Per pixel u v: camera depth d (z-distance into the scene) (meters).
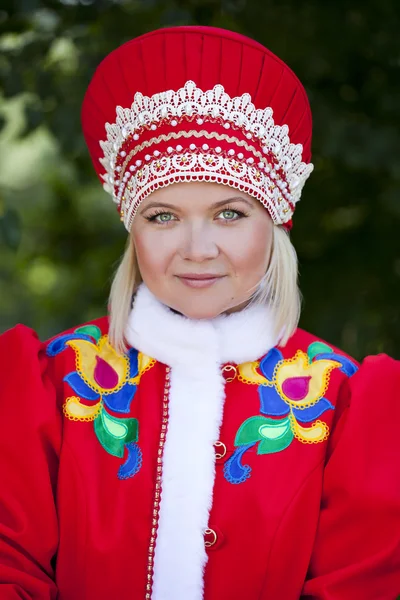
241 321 3.01
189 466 2.79
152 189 2.82
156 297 3.02
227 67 2.83
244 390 2.99
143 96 2.88
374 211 5.57
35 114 4.78
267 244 2.94
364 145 4.77
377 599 2.80
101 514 2.82
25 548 2.84
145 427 2.90
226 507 2.80
